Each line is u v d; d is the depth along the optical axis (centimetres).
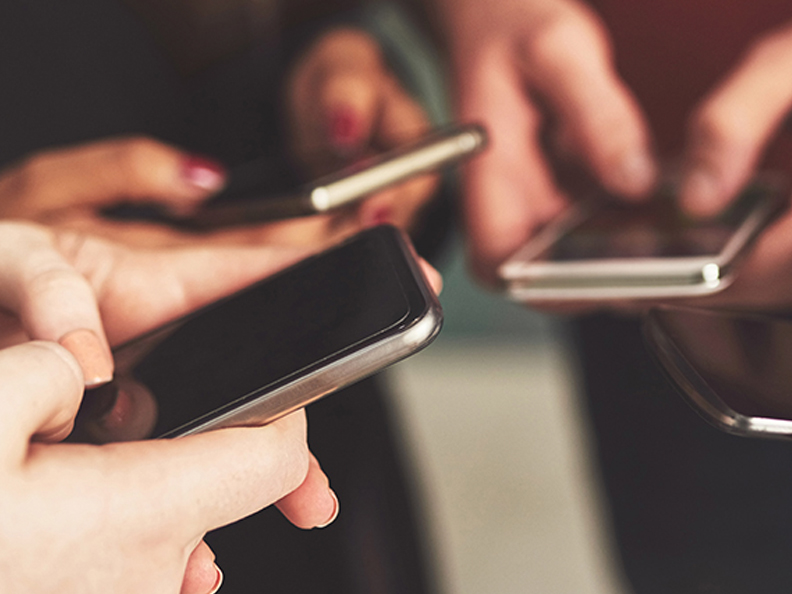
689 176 76
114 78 100
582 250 69
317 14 105
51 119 98
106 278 58
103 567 35
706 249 63
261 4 101
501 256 85
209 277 59
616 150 84
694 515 105
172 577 38
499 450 202
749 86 75
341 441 94
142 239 78
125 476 35
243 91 103
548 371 232
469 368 237
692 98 104
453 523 181
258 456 38
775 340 45
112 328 58
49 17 95
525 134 90
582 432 202
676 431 103
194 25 100
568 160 90
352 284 45
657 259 63
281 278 50
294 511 45
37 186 83
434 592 106
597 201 86
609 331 105
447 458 201
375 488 96
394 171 70
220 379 42
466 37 93
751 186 79
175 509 36
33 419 35
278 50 104
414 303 41
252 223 73
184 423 40
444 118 158
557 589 160
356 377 40
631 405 107
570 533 175
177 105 103
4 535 33
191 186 84
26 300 46
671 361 44
